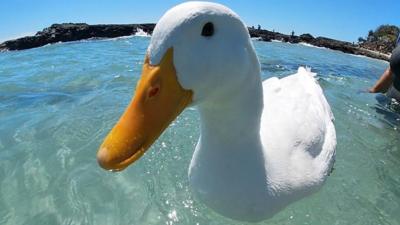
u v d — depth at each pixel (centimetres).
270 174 21
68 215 23
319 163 24
